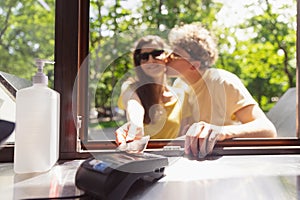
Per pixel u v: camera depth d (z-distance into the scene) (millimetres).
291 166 867
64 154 943
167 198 570
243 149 1029
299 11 1129
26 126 771
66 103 950
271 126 1195
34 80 790
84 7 1015
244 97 1239
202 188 639
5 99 965
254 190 627
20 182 681
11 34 1018
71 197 573
